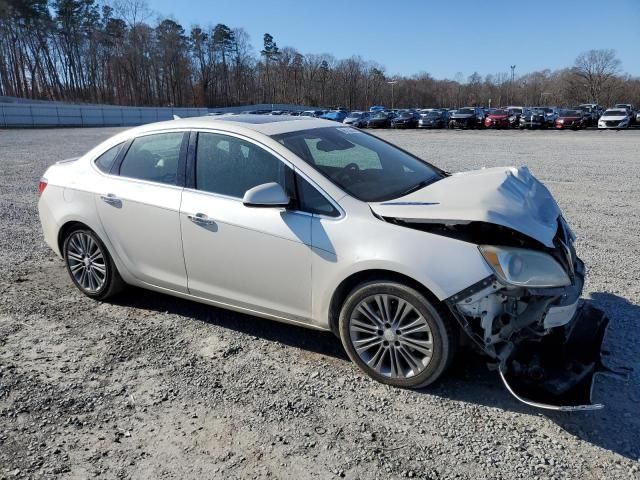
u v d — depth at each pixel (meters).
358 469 2.58
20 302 4.68
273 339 3.94
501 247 2.93
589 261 5.50
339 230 3.25
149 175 4.15
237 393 3.25
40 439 2.85
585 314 3.52
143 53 89.50
